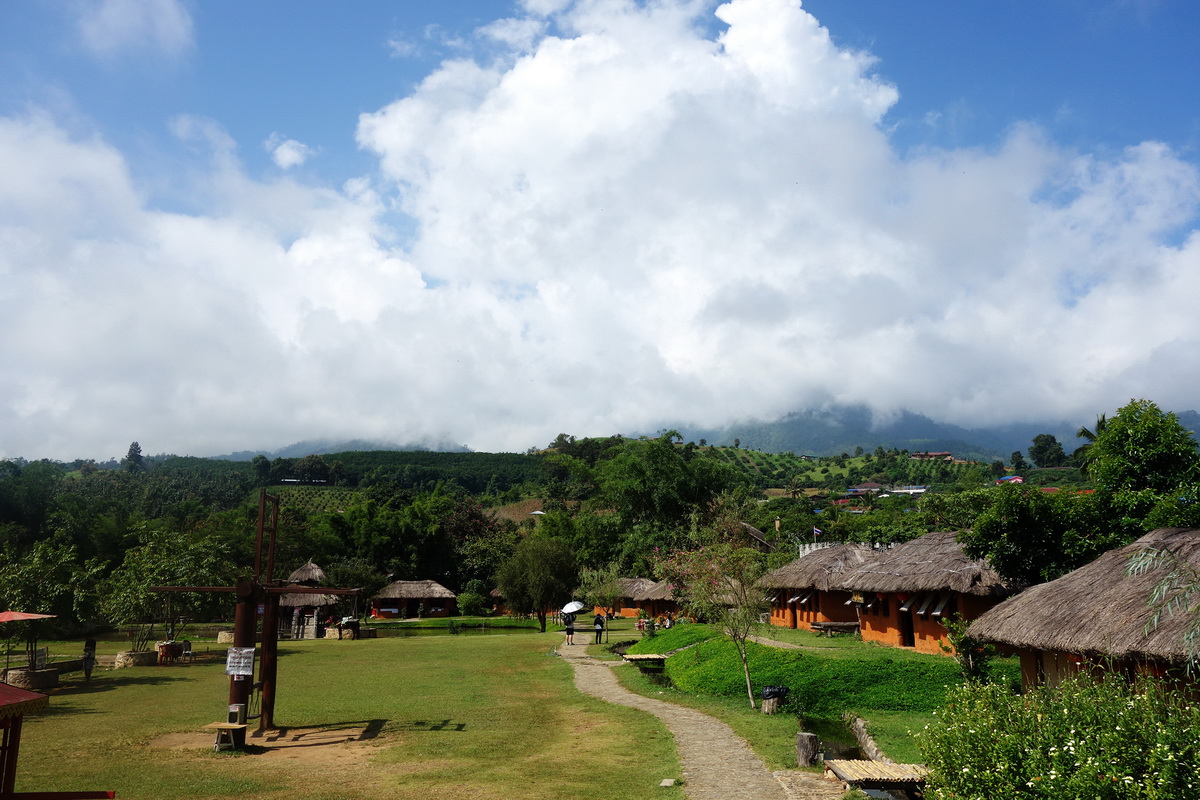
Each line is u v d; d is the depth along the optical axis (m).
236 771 13.91
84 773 13.57
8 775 7.66
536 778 13.38
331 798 12.10
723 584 22.19
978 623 15.77
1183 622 9.91
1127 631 10.81
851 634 32.09
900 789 12.27
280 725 18.55
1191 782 5.98
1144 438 19.25
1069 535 20.27
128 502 112.94
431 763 14.58
